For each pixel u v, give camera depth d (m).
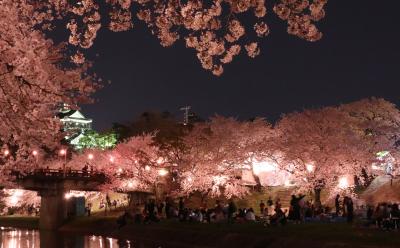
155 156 64.06
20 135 18.84
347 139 56.44
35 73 16.09
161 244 40.41
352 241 26.25
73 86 19.55
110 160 64.94
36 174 62.34
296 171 56.69
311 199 58.06
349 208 33.81
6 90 16.39
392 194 55.50
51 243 46.34
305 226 32.50
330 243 26.80
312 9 14.30
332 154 53.78
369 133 65.88
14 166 24.28
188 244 37.41
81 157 74.19
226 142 63.47
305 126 56.88
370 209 34.06
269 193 69.00
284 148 56.97
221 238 35.28
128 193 67.75
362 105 66.25
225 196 65.44
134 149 63.56
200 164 61.69
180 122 80.31
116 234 50.22
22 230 64.12
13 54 15.35
